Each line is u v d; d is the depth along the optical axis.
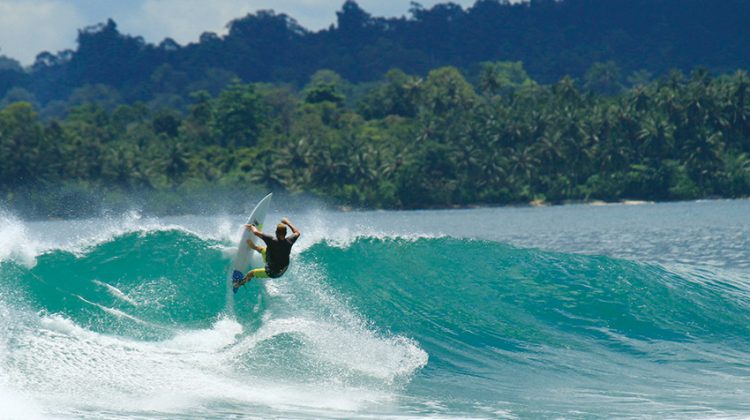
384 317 25.80
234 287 22.55
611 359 23.94
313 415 17.78
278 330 22.56
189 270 25.20
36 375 18.55
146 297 23.81
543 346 24.88
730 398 20.03
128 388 18.58
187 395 18.55
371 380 20.84
